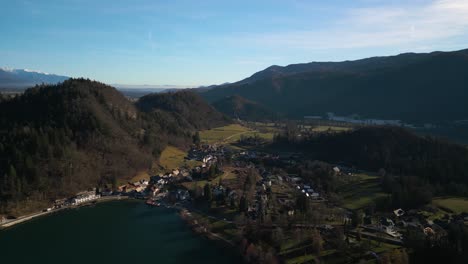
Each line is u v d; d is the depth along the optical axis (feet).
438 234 533.96
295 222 599.98
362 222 602.03
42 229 653.30
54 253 563.89
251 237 578.25
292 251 521.65
